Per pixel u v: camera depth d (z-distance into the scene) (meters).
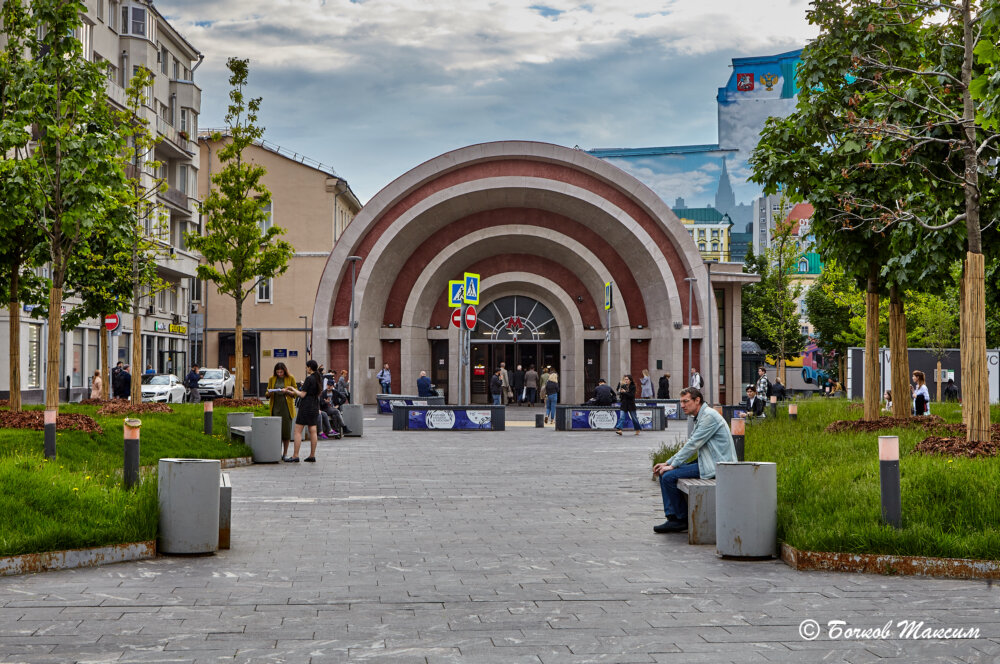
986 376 11.91
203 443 18.08
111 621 6.36
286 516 11.42
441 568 8.23
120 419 18.17
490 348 52.34
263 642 5.86
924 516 8.66
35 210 16.28
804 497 9.88
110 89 41.22
